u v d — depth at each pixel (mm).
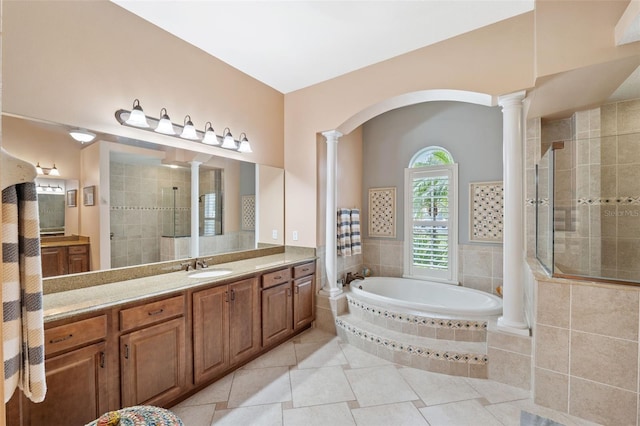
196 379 2139
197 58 2689
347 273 3988
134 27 2246
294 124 3586
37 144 1833
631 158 2418
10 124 1735
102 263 2139
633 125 2604
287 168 3641
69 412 1542
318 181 3445
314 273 3404
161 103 2420
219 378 2359
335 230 3416
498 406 2039
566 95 2330
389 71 2865
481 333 2551
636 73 2170
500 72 2334
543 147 2902
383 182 4316
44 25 1827
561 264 2195
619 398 1832
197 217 2783
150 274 2418
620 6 1813
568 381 1968
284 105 3686
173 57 2502
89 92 2021
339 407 2029
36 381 978
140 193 2357
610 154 2480
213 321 2271
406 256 4109
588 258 2279
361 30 2430
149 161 2412
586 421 1901
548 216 2283
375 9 2178
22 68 1750
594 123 2561
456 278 3717
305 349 2879
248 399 2109
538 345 2059
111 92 2127
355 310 3254
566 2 1956
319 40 2574
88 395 1610
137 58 2266
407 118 4129
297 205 3562
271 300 2816
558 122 2857
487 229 3539
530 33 2221
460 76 2498
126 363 1766
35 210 984
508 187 2361
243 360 2547
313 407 2027
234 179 3107
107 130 2115
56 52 1874
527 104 2459
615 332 1843
